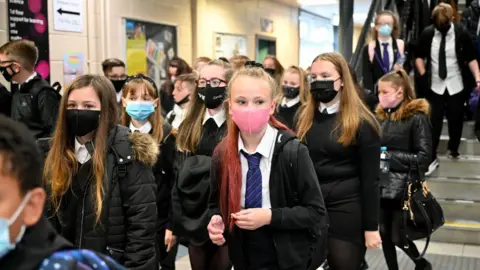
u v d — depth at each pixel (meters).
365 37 6.25
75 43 6.13
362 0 6.92
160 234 3.33
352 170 2.80
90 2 6.36
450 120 5.68
